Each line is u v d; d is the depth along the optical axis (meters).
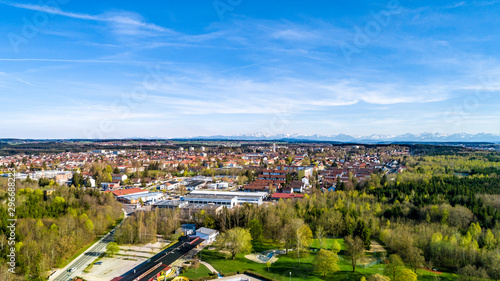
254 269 126.44
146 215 176.75
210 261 134.62
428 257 134.38
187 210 196.75
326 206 187.50
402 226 155.38
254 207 189.00
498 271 112.12
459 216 160.25
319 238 149.12
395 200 192.88
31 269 118.06
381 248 147.38
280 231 152.25
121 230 158.12
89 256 139.62
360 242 130.88
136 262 132.50
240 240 137.38
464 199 184.25
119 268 126.25
